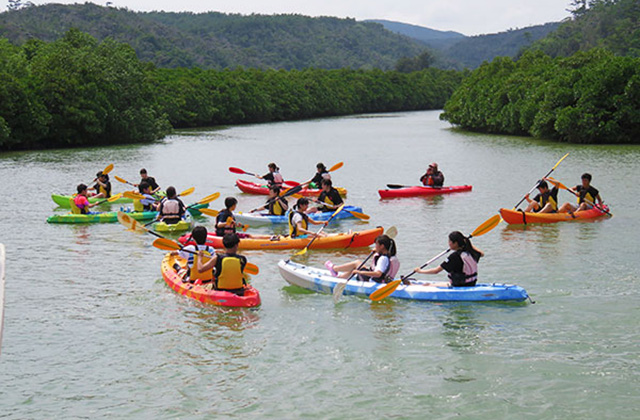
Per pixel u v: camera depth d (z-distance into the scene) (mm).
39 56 68188
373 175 32344
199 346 9977
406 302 11766
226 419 7871
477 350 9727
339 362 9391
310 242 14859
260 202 24250
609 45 159375
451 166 35750
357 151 46281
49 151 46938
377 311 11336
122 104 55531
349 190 27047
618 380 8742
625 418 7797
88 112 50188
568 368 9109
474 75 83000
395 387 8641
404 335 10305
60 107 49656
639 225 18562
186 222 18188
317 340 10156
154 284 13086
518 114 59094
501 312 11234
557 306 11539
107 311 11484
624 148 45094
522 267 14211
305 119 109312
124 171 34094
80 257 15320
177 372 9117
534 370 9070
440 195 25188
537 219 19047
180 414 7992
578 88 50062
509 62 79562
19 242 16891
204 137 63219
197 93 84625
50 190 26734
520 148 46938
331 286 12195
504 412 7973
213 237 16203
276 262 14820
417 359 9453
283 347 9914
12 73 55781
